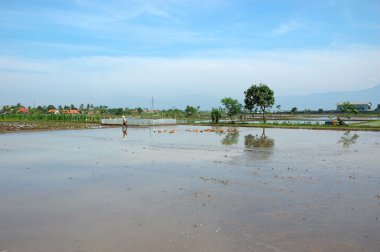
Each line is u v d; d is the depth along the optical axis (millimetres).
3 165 19969
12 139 35750
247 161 21156
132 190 13977
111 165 19875
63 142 32812
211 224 10023
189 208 11531
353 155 23547
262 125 56625
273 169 18422
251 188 14234
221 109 72938
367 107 156000
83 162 20953
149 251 8250
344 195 13078
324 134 42031
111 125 60281
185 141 33688
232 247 8469
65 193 13539
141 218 10539
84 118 70812
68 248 8430
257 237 9086
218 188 14250
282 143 31469
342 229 9641
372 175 16719
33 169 18688
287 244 8648
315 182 15242
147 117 88062
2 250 8352
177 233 9344
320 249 8375
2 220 10438
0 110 112062
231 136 39531
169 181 15625
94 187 14516
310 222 10180
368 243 8719
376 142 32219
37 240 8922
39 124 60156
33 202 12305
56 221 10312
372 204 11914
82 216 10742
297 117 103812
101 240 8891
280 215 10805
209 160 21625
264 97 61250
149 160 21719
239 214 10906
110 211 11234
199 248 8414
